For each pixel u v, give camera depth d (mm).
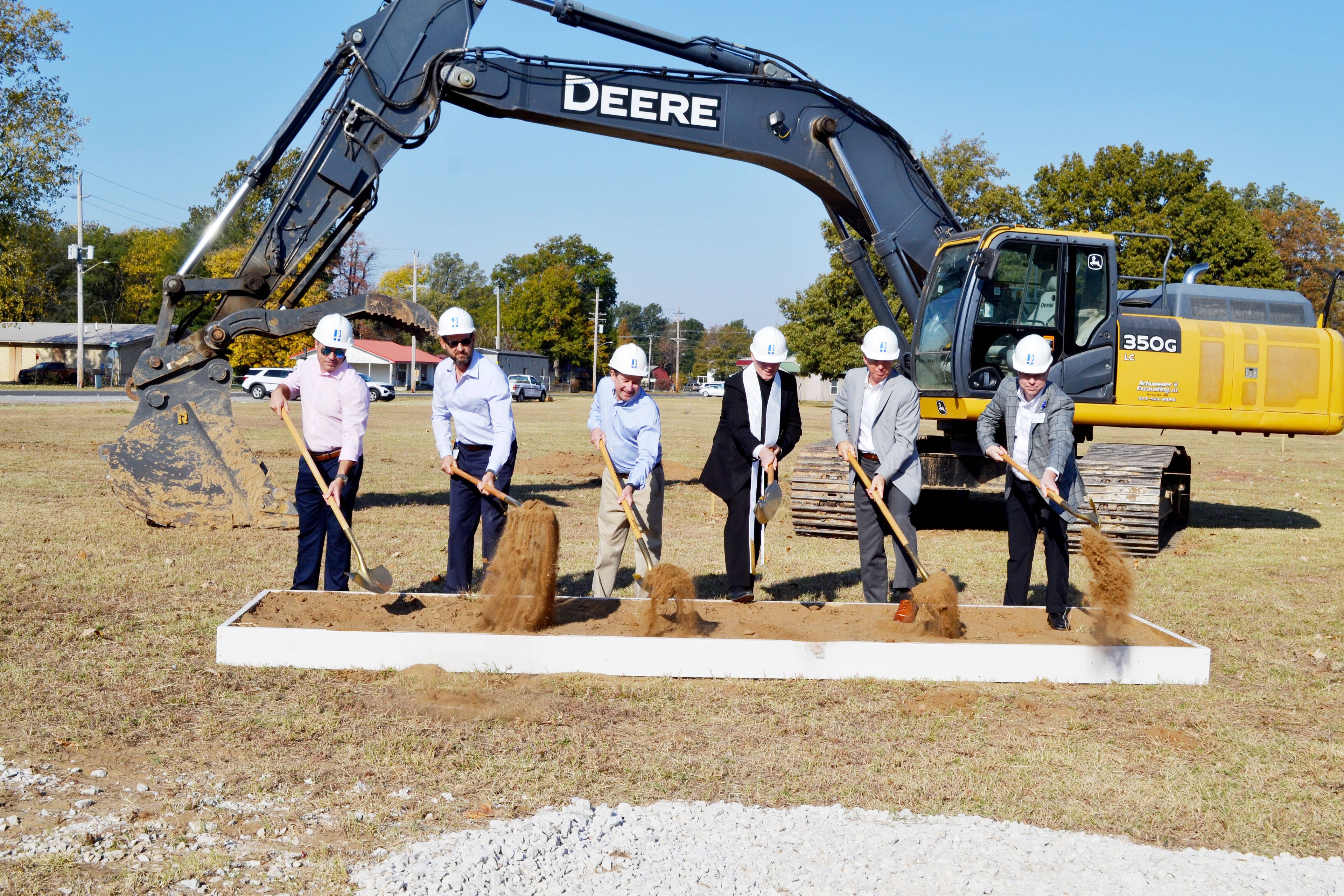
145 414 10086
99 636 6219
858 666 5727
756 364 6535
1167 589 8727
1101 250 11141
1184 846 3871
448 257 131000
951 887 3416
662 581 5910
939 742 4824
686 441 25578
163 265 79500
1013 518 6645
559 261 99312
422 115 10414
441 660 5637
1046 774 4480
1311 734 5109
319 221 10461
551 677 5594
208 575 8000
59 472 14234
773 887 3396
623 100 10680
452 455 6648
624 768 4438
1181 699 5562
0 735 4625
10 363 59469
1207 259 41125
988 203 35156
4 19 37688
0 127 39281
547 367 82562
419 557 9164
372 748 4559
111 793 4066
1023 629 6371
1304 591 8727
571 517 12203
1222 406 11555
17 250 41281
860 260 11805
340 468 6547
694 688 5512
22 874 3383
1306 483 18391
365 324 82812
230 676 5484
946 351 11273
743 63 11000
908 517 6676
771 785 4312
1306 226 65250
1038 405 6395
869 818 3975
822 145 11266
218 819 3854
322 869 3447
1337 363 11719
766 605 6773
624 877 3432
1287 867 3656
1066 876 3514
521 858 3527
